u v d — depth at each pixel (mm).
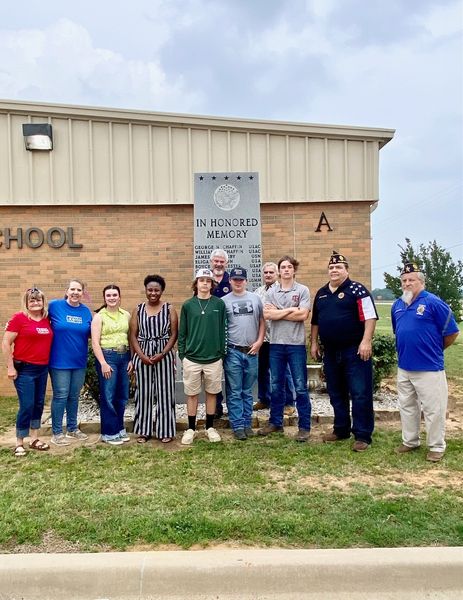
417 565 2807
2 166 8453
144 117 8422
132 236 8633
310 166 8594
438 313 4633
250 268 7355
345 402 5309
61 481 4246
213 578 2770
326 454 4887
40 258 8578
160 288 5309
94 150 8492
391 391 7492
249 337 5449
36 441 5199
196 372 5324
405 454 4875
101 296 8609
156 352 5324
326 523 3352
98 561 2840
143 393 5391
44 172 8477
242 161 8578
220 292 6320
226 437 5586
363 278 8656
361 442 5016
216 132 8555
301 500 3766
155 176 8555
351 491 3959
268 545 3098
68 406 5488
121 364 5387
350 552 2912
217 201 7375
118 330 5340
